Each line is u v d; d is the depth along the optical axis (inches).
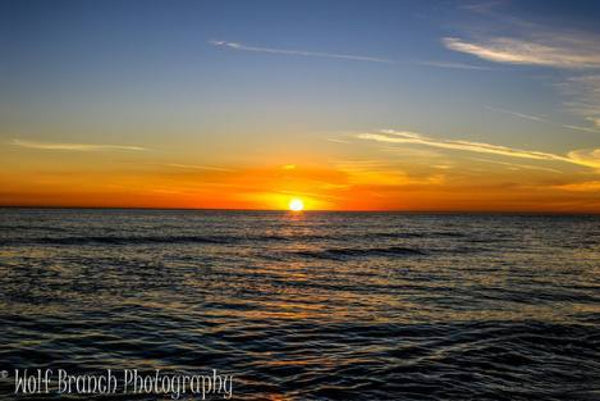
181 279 881.5
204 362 415.8
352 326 543.5
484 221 5949.8
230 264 1142.3
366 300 708.7
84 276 892.0
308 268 1103.0
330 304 674.8
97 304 641.6
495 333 515.2
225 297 714.2
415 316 599.5
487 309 653.9
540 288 848.9
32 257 1182.3
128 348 451.5
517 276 1003.9
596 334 518.9
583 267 1184.2
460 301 711.7
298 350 452.4
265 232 2613.2
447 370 398.6
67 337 480.7
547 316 613.3
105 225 2878.9
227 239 1991.9
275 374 386.6
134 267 1038.4
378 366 407.2
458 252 1556.3
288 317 586.6
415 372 392.8
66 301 656.4
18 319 546.3
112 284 805.2
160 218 4749.0
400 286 849.5
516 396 346.6
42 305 626.5
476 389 358.3
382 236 2443.4
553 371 403.2
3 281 813.9
